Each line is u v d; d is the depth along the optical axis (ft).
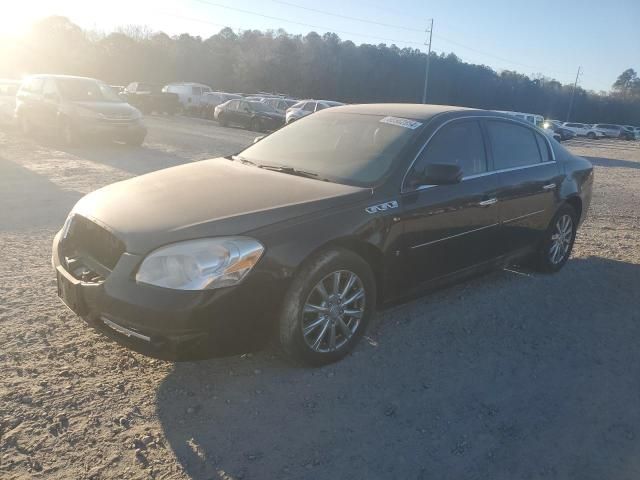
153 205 11.11
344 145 14.20
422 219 12.99
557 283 18.16
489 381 11.76
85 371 11.01
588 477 9.11
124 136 47.42
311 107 88.89
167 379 10.95
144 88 125.70
